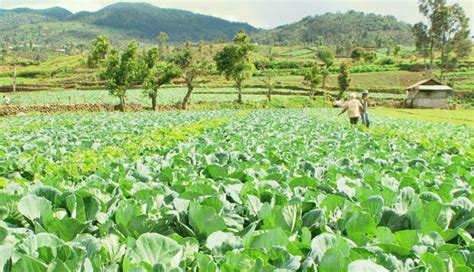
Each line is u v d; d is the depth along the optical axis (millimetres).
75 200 4930
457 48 112750
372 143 14070
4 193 5051
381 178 7375
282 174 7359
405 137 19281
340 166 9398
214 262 3467
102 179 7137
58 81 106188
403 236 4094
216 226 4359
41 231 4359
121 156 11656
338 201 5289
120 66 55500
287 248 3730
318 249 3641
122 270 3555
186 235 4488
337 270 3230
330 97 84375
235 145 13195
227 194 5898
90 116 39062
